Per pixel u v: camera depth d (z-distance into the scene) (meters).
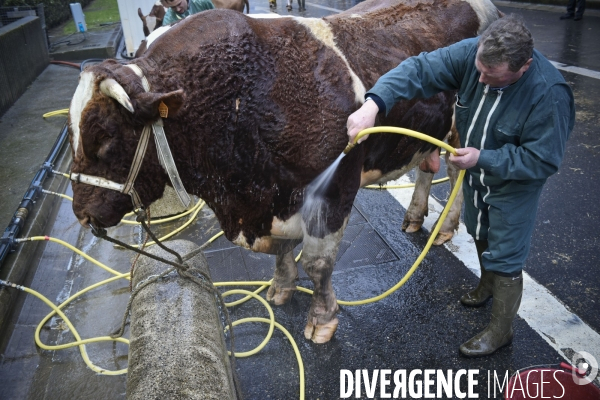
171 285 2.71
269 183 2.54
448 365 2.99
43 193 4.93
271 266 4.00
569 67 8.22
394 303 3.50
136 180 2.33
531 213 2.67
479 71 2.33
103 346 3.28
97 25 14.27
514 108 2.38
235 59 2.32
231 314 3.50
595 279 3.59
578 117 6.36
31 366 3.13
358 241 4.23
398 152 3.05
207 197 2.60
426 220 4.48
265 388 2.90
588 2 12.76
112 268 4.12
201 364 2.25
